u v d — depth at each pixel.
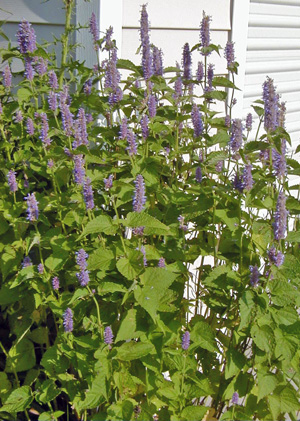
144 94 1.91
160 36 2.43
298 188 1.83
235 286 1.66
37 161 1.87
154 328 1.54
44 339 1.91
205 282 1.66
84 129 1.71
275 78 3.39
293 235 1.64
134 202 1.53
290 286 1.56
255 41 3.13
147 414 1.57
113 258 1.56
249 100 3.22
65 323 1.55
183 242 1.76
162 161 1.93
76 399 1.60
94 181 1.71
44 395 1.61
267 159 1.85
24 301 1.87
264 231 1.64
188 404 1.68
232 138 1.63
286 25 3.34
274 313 1.58
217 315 1.92
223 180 1.88
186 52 1.95
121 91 1.88
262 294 1.55
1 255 1.90
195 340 1.64
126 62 1.99
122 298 1.59
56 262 1.68
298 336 1.60
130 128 1.87
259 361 1.61
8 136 2.11
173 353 1.58
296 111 3.67
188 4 2.49
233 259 1.75
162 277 1.53
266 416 1.71
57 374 1.63
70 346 1.60
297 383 1.74
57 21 2.33
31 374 1.88
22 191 1.89
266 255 1.64
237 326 1.66
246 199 1.62
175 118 1.93
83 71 2.08
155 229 1.56
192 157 1.90
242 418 1.61
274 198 1.72
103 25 2.19
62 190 2.00
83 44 2.28
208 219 1.78
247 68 3.14
